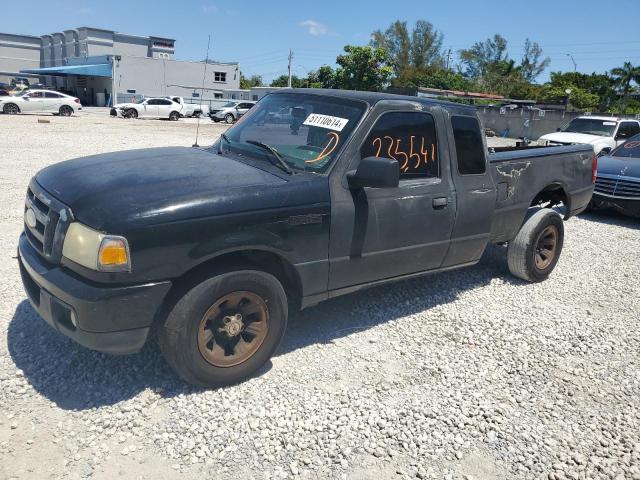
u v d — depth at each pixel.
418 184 4.20
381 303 4.99
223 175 3.46
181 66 51.31
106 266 2.86
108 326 2.93
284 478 2.74
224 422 3.11
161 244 2.95
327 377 3.68
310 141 3.94
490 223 4.89
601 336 4.66
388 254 4.10
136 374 3.48
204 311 3.17
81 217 2.98
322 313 4.67
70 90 57.47
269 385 3.52
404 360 3.99
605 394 3.76
